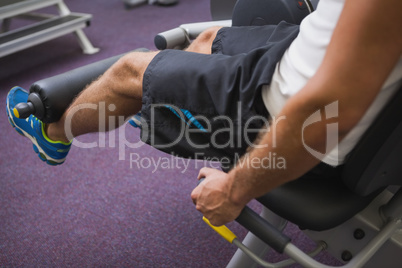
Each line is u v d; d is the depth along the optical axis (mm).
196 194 661
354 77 440
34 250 1248
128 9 3293
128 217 1367
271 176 531
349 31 432
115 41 2727
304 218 666
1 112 1993
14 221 1354
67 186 1509
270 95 629
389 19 409
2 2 2262
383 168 606
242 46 814
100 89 815
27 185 1515
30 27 2385
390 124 570
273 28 804
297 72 591
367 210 751
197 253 1236
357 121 470
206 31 966
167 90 712
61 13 2574
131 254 1235
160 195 1460
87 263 1205
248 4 1077
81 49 2654
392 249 733
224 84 657
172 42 1102
